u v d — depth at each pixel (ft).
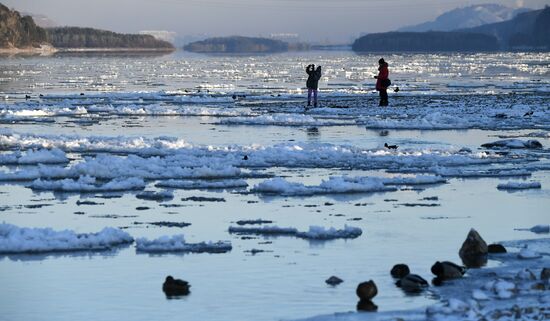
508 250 95.09
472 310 70.69
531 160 166.50
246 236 103.04
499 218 112.68
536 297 76.48
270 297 78.74
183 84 480.23
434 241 99.96
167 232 104.94
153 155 171.01
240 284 82.99
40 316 73.87
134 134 210.59
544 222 110.11
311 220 111.45
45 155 160.76
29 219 111.96
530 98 342.44
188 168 146.41
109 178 143.02
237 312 74.54
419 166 158.10
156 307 76.13
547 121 242.78
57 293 80.38
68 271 87.71
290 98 347.15
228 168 146.51
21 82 485.56
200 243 97.50
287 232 104.37
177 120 249.75
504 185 135.95
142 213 115.85
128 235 100.73
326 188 131.95
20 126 228.43
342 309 74.90
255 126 232.12
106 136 199.41
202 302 77.41
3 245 95.25
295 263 90.43
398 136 208.33
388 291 79.82
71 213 115.75
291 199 126.11
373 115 265.95
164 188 134.72
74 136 194.29
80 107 277.85
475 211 117.39
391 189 133.69
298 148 174.70
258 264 90.17
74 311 75.15
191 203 122.72
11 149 177.17
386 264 89.76
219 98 334.85
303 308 75.36
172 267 89.15
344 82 514.68
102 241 98.37
